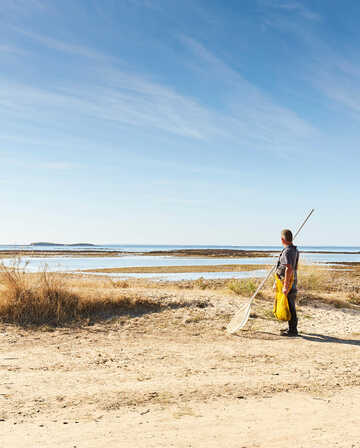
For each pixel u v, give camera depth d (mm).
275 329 8180
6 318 7895
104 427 3424
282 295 7715
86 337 7188
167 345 6812
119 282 13352
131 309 8953
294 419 3713
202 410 3904
